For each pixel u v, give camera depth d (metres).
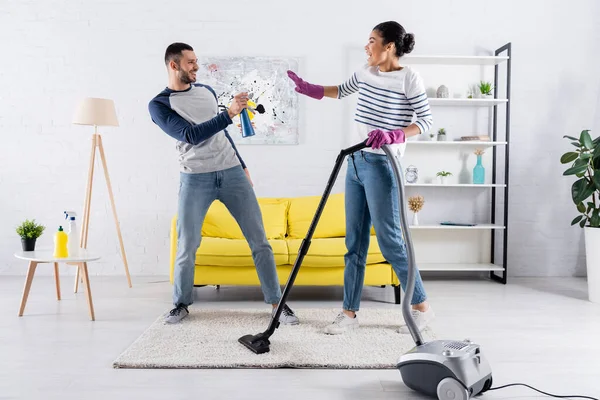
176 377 2.07
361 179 2.57
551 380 2.04
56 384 1.99
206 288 3.94
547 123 4.46
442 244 4.41
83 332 2.69
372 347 2.42
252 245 2.88
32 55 4.34
